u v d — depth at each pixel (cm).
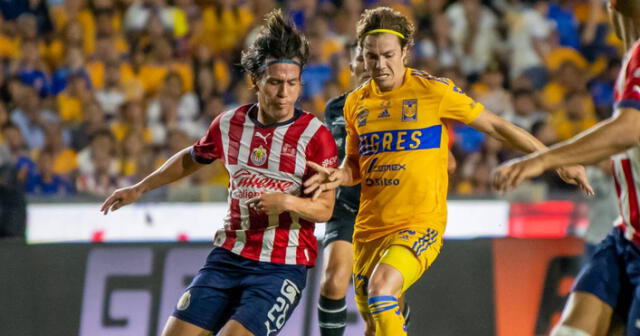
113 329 2112
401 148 1523
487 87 3500
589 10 3962
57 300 2097
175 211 2267
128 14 3703
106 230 2247
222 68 3581
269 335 1373
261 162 1431
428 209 1519
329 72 3459
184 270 2152
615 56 3888
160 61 3556
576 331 1173
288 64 1383
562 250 2245
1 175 2547
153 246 2153
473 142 3108
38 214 2225
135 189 1515
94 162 2936
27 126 3247
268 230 1423
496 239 2227
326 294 1730
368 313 1622
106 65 3488
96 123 3183
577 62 3853
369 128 1551
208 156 1484
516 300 2211
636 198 1174
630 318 1156
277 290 1397
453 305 2184
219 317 1412
